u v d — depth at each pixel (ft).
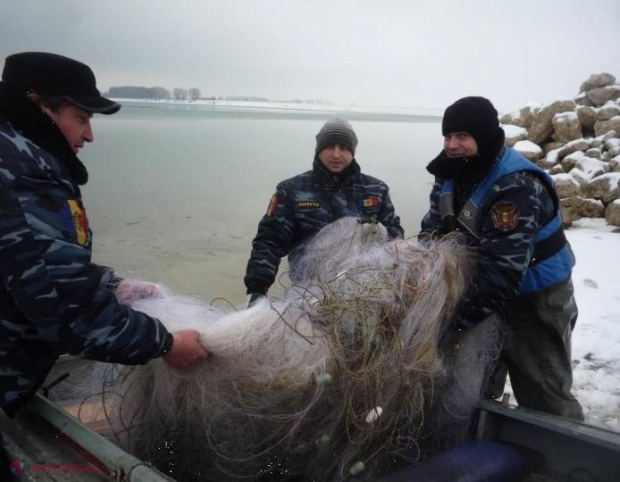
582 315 15.93
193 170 41.27
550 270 7.52
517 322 7.98
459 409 6.89
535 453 6.62
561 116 35.55
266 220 9.43
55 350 5.42
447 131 7.41
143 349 4.99
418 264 6.39
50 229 4.58
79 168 5.22
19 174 4.50
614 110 34.88
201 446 6.08
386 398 5.72
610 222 27.37
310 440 5.76
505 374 8.49
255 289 8.84
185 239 22.45
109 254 19.98
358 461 5.79
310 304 6.01
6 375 5.03
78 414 6.29
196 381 5.72
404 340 5.84
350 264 6.76
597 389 12.03
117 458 4.75
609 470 6.16
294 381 5.47
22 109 4.73
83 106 5.11
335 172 9.37
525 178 7.02
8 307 4.86
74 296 4.59
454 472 5.72
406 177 42.32
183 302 6.58
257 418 5.69
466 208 7.39
